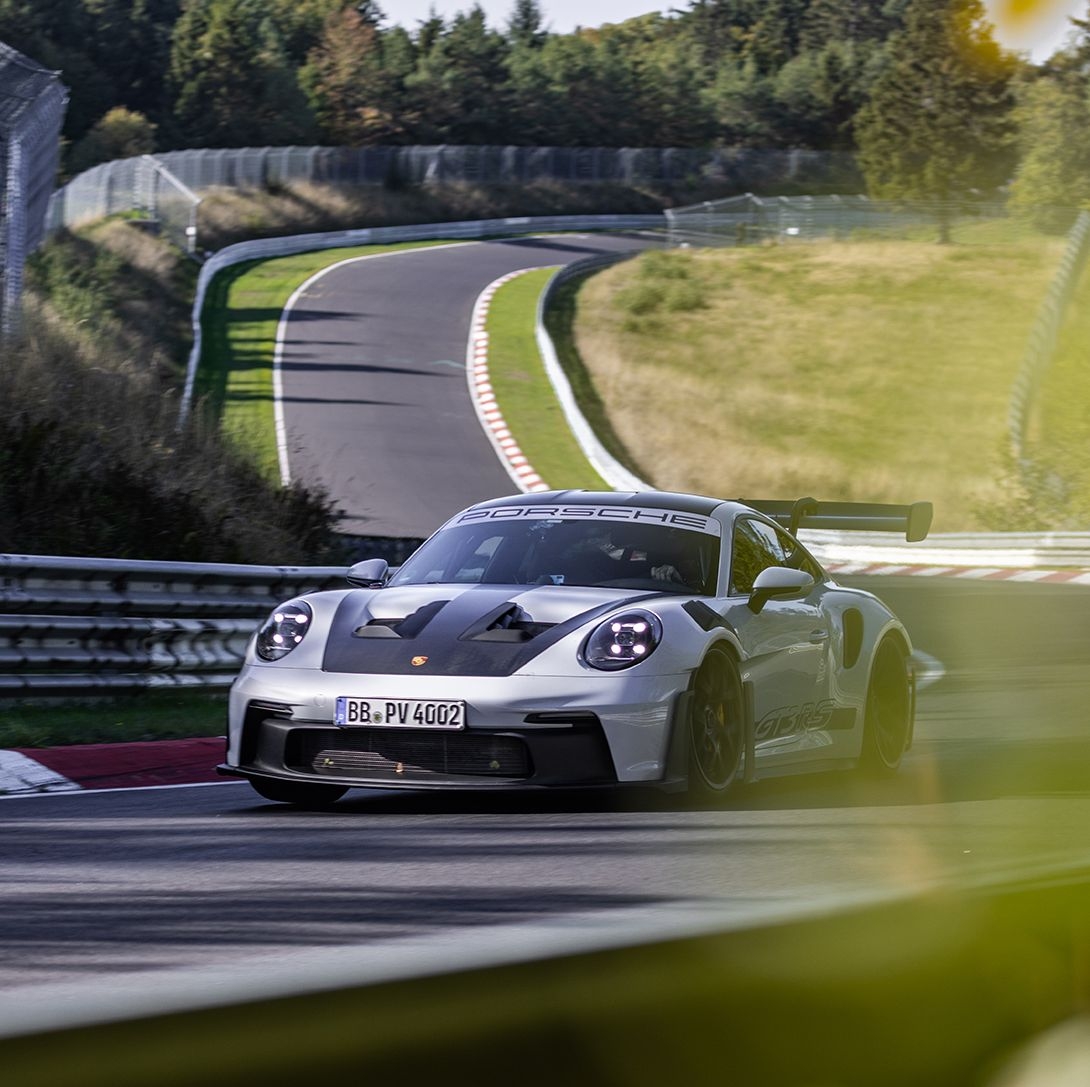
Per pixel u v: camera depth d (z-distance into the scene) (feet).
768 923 14.25
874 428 467.11
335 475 335.88
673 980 13.03
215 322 518.78
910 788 77.20
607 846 55.93
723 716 68.08
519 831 59.67
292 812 66.18
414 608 68.59
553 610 67.00
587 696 62.75
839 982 14.46
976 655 170.50
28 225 295.28
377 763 64.18
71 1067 10.19
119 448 159.94
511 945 14.10
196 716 105.19
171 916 42.16
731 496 403.54
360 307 575.79
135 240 560.20
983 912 16.22
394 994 11.78
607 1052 12.51
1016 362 538.06
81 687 105.19
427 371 475.72
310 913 42.63
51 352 172.04
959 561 320.09
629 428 448.65
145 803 69.72
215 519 159.12
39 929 40.22
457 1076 11.60
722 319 598.75
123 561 109.40
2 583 102.12
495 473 370.94
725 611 70.18
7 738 89.35
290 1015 11.23
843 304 621.31
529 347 526.57
